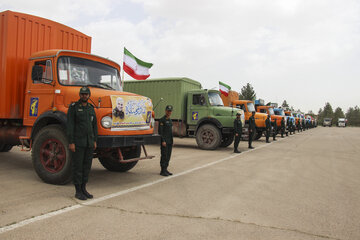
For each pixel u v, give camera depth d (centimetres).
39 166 584
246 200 496
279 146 1535
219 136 1255
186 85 1404
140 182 616
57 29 768
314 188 598
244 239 334
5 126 722
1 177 632
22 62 686
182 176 687
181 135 1360
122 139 563
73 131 479
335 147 1544
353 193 563
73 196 493
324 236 351
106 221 379
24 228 348
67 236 329
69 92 577
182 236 338
